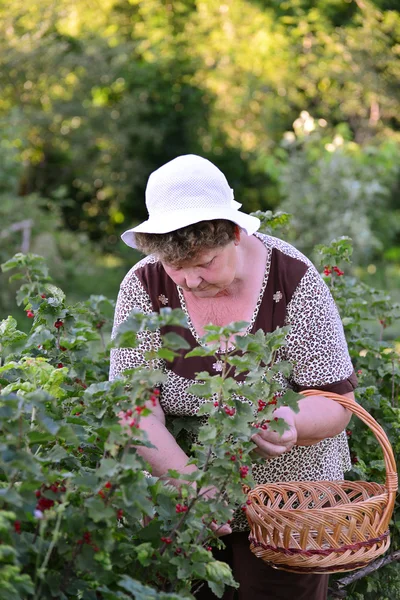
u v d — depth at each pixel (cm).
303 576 240
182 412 238
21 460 163
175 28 1595
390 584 295
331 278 331
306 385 235
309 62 1443
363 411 228
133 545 184
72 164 1574
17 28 1456
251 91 1473
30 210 1159
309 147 1166
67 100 1499
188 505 191
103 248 1603
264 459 218
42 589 170
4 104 1462
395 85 1430
